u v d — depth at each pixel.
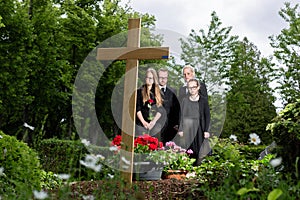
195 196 3.67
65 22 14.58
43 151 6.41
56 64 13.65
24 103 13.23
